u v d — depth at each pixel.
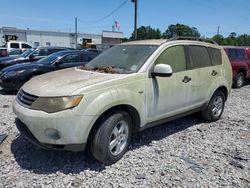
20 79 8.28
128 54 4.48
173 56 4.55
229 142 4.73
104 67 4.36
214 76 5.50
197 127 5.46
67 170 3.55
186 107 4.88
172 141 4.66
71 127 3.23
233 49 11.24
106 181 3.32
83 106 3.27
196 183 3.35
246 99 8.89
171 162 3.87
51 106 3.23
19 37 61.12
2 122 5.38
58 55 9.29
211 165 3.84
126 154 4.05
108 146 3.56
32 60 12.23
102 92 3.45
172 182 3.35
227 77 5.93
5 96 8.19
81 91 3.29
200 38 5.47
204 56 5.30
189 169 3.69
